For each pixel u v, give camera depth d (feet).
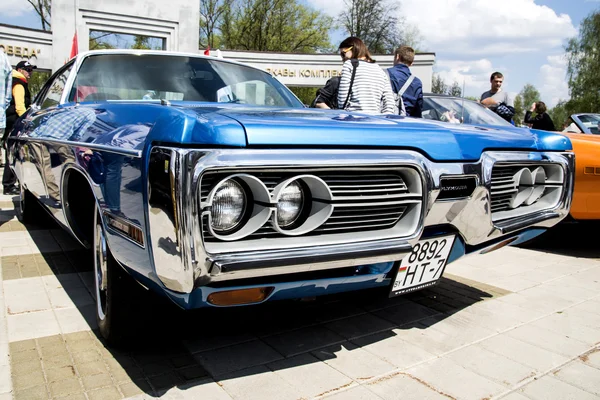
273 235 5.71
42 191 10.30
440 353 7.72
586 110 147.84
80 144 7.33
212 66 11.10
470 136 7.36
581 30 148.15
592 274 12.48
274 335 8.18
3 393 6.07
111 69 10.35
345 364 7.23
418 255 7.11
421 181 6.44
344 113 7.78
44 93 13.39
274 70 62.69
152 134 5.37
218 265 5.10
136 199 5.55
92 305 9.07
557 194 9.11
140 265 5.77
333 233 6.10
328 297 9.82
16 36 51.52
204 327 8.38
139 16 58.75
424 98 16.51
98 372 6.66
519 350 7.91
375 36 101.19
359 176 6.11
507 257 14.12
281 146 5.49
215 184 5.19
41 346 7.37
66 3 54.08
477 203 7.28
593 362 7.56
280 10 111.34
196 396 6.19
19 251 12.60
